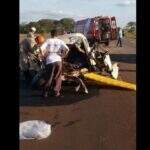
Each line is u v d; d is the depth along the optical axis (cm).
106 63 1292
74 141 668
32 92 1092
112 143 656
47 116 841
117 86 1146
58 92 1044
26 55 1241
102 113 868
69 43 1220
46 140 670
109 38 3084
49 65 1023
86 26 3052
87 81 1162
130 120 805
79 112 882
